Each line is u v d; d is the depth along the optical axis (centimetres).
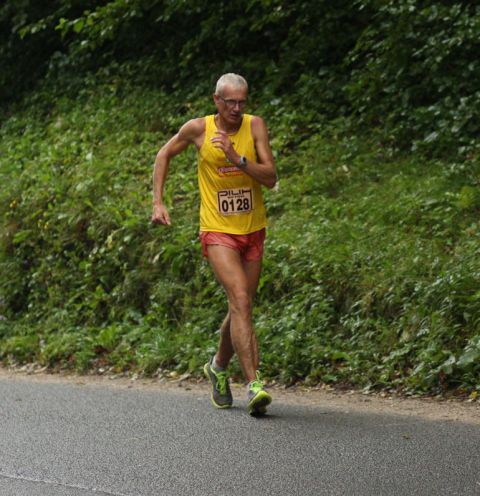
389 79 3153
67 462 1434
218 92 1684
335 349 2108
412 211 2516
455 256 2206
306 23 3625
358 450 1424
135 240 2775
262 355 2139
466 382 1836
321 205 2741
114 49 4281
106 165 3266
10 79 4625
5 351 2652
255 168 1677
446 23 3045
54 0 4566
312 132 3275
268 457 1411
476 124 2875
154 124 3706
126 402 1889
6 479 1359
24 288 2980
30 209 3109
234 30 3869
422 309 2039
